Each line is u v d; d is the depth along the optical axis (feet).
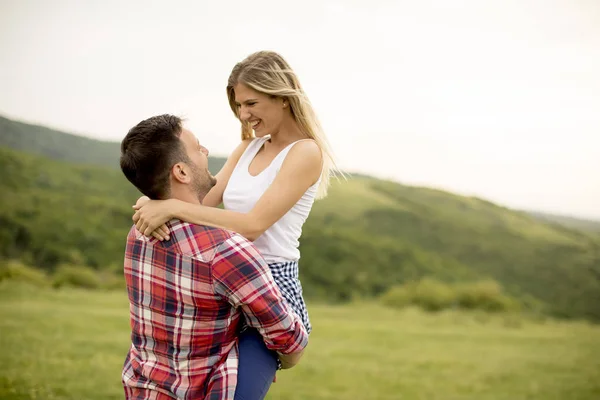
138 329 5.43
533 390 20.85
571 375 23.68
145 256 5.34
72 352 19.90
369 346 26.99
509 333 33.91
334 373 21.02
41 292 34.42
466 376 22.50
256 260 5.23
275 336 5.32
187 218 5.29
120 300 34.04
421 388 20.01
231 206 6.38
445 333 32.48
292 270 6.25
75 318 26.55
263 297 5.19
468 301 42.68
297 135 6.37
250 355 5.58
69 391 15.21
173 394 5.28
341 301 43.14
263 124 6.23
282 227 6.15
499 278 50.11
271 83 6.07
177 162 5.34
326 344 26.76
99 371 17.63
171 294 5.22
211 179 5.64
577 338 33.19
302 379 19.84
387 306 41.81
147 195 5.43
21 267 39.24
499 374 23.24
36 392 14.83
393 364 23.56
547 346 30.19
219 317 5.28
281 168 6.06
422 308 41.63
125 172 5.38
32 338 21.58
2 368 16.97
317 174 6.15
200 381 5.29
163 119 5.44
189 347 5.26
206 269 5.15
